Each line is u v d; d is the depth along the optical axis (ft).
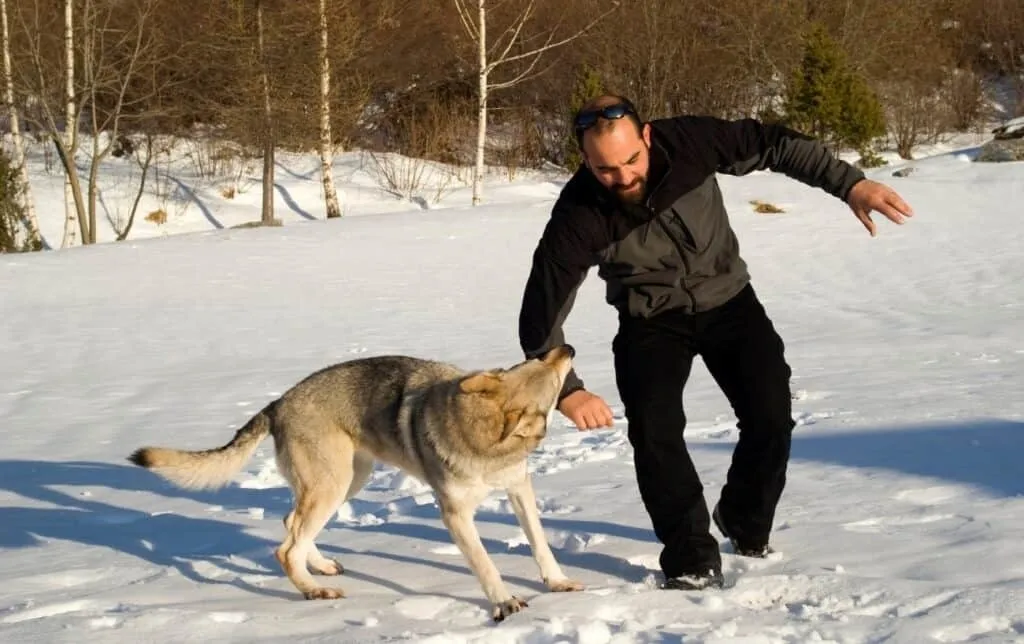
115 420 34.83
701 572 15.57
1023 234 76.28
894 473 21.63
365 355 47.42
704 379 37.76
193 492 25.22
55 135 102.06
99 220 112.88
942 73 155.84
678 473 15.78
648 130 15.30
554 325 15.67
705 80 140.77
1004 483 20.22
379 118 142.51
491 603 15.19
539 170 139.03
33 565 18.85
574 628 13.71
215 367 45.52
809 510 19.34
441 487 15.83
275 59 112.27
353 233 85.15
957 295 60.03
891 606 14.05
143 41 118.32
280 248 79.87
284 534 20.74
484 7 118.93
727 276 16.03
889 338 47.09
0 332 54.70
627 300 16.21
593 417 15.19
